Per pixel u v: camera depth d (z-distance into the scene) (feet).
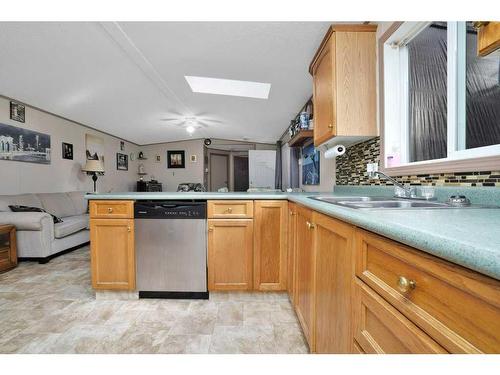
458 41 4.07
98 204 6.42
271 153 19.26
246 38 6.90
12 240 9.04
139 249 6.43
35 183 12.36
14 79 9.63
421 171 4.41
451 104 4.13
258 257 6.48
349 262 2.85
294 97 11.05
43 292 7.09
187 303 6.42
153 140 22.15
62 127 14.12
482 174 3.45
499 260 1.18
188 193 6.83
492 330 1.28
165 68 9.20
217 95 12.13
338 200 4.63
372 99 5.52
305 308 4.77
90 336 5.04
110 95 11.93
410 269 1.87
